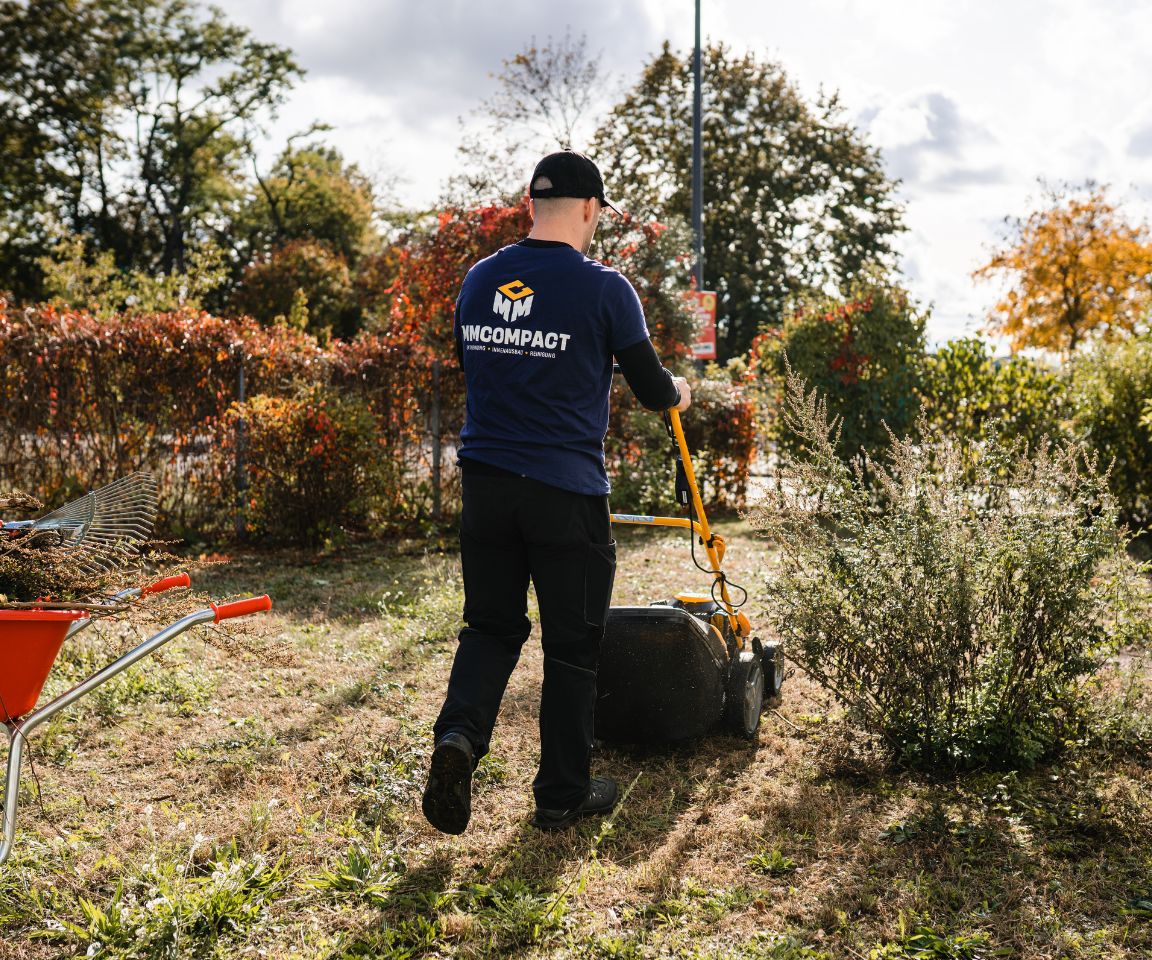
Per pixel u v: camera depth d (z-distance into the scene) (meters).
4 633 2.44
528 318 3.12
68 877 3.10
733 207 33.84
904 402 10.88
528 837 3.40
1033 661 3.92
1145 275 27.17
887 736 4.03
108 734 4.37
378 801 3.68
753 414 11.91
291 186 44.41
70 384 8.75
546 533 3.14
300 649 5.74
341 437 9.08
